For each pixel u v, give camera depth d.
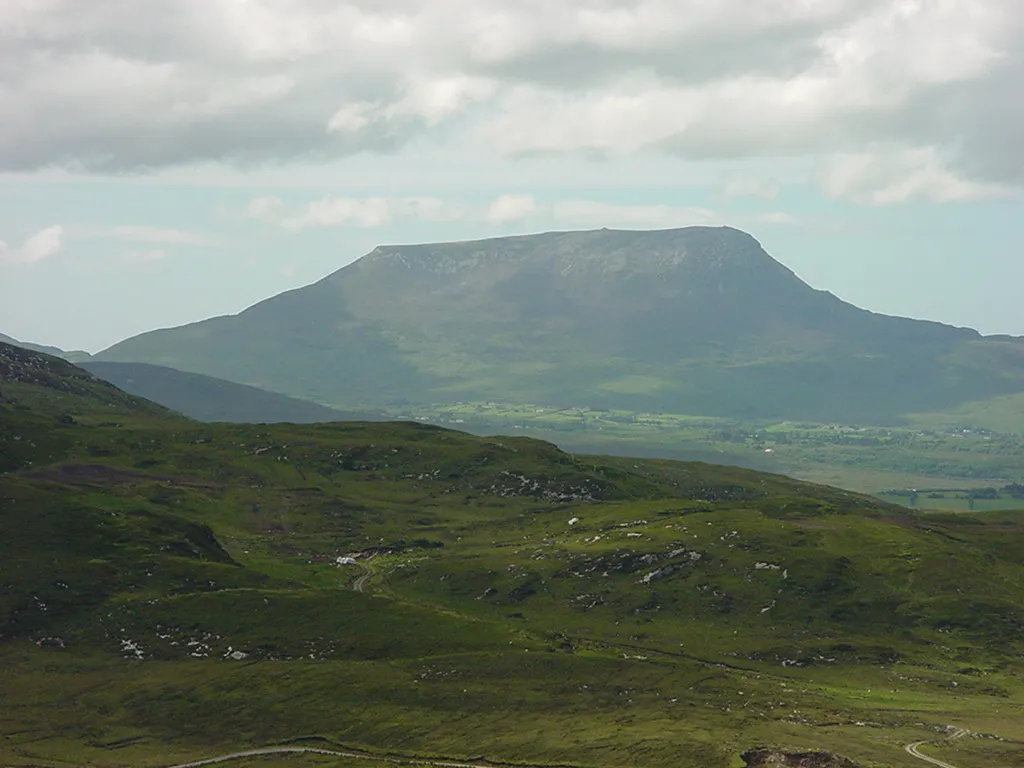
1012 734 178.88
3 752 172.38
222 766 167.38
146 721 185.00
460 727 177.62
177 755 172.88
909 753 159.38
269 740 177.25
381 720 181.25
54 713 187.25
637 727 171.00
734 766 147.75
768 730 168.12
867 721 182.12
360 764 165.62
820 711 186.75
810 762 149.38
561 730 172.50
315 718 183.38
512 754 164.00
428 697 188.38
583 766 157.25
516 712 182.25
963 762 156.12
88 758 171.38
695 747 156.75
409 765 164.25
